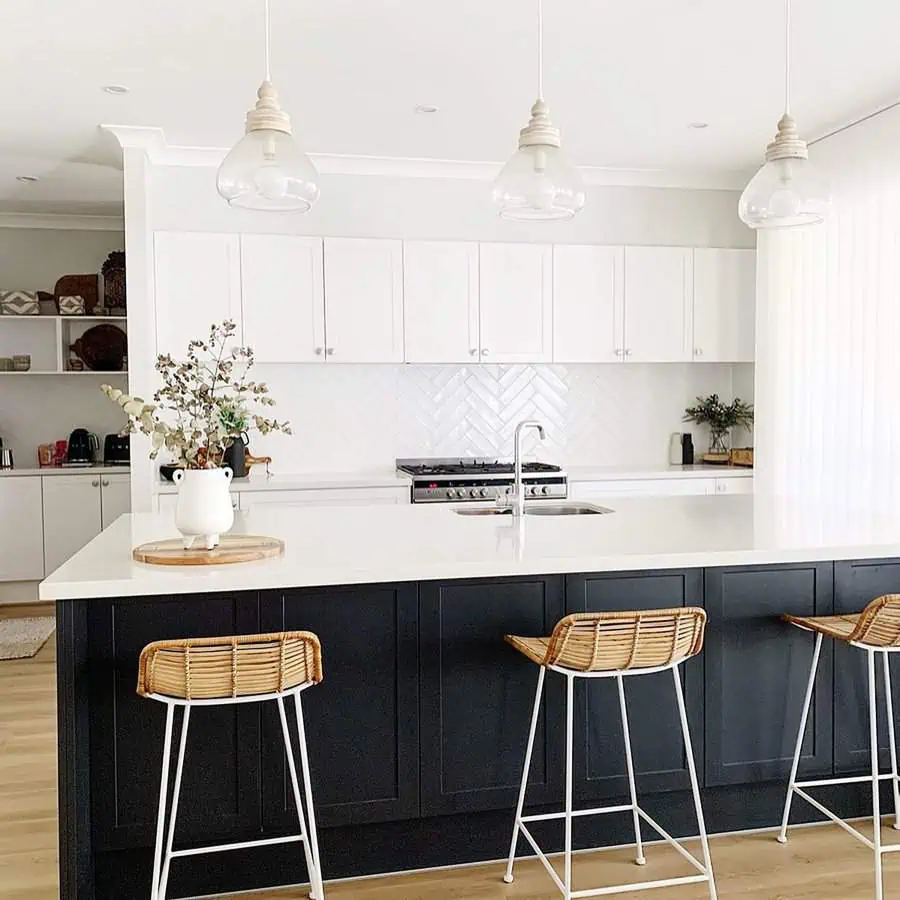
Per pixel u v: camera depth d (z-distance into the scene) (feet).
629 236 19.48
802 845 10.29
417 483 17.61
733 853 10.09
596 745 9.89
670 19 11.44
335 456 19.24
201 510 8.94
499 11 11.15
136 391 16.38
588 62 12.85
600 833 10.18
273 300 17.46
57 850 10.19
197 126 15.66
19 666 17.24
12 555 21.31
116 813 8.81
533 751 9.73
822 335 16.72
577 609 9.77
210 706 9.00
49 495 21.42
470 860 9.87
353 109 14.87
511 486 18.03
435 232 18.56
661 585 9.98
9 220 22.38
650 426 20.67
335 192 18.10
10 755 12.88
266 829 9.14
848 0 10.93
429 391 19.63
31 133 15.84
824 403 16.65
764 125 15.90
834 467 16.38
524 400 20.06
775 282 18.06
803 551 9.47
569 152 17.63
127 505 21.79
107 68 12.90
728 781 10.23
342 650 9.27
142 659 7.43
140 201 16.16
